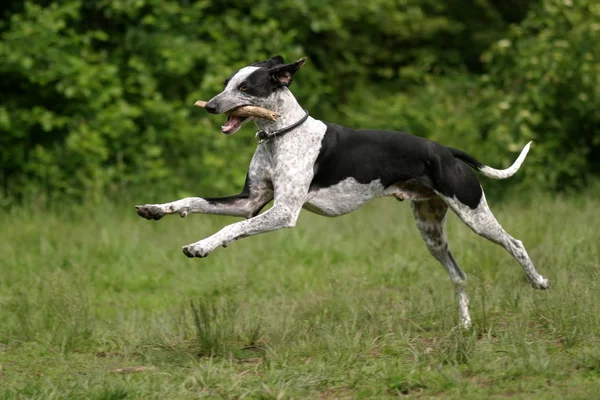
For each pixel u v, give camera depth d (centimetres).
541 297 912
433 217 916
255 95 820
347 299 966
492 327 861
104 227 1386
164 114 1739
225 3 2030
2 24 1681
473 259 1170
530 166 1727
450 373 708
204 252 765
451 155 886
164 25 1827
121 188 1625
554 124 1783
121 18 1905
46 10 1678
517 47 1852
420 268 1164
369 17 2231
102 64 1734
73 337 869
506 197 1692
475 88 1934
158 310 1045
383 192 879
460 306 902
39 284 1067
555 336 823
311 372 725
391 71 2280
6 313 976
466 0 2511
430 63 2375
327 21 2038
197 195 1684
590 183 1778
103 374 734
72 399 679
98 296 1116
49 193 1617
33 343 876
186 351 834
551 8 1823
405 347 802
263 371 754
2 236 1363
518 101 1773
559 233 1273
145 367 784
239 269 1220
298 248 1316
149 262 1273
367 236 1384
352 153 852
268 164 841
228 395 671
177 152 1764
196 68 1884
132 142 1703
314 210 863
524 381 693
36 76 1628
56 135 1703
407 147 869
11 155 1641
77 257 1262
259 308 970
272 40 1911
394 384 691
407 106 1972
